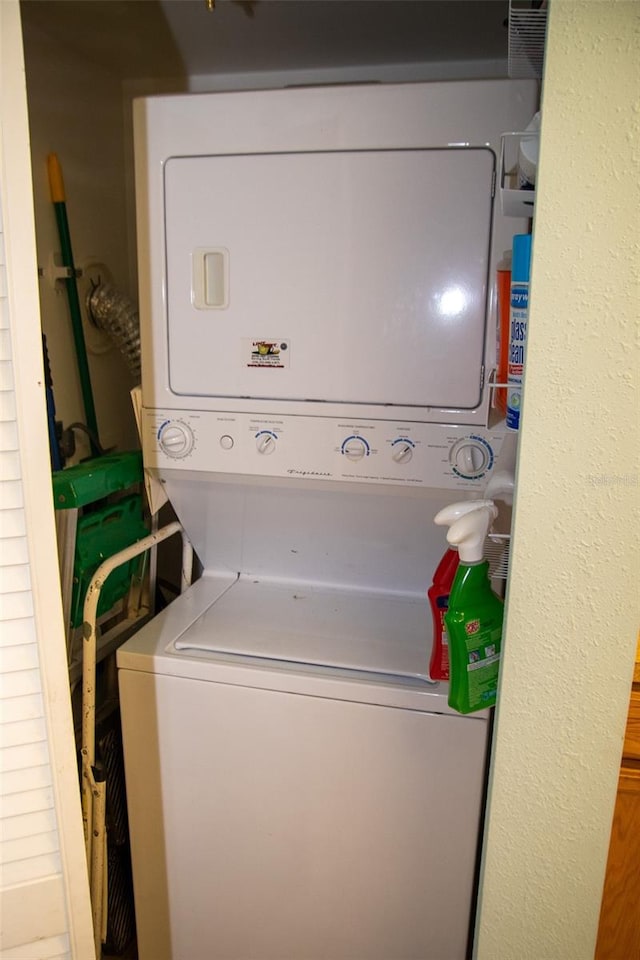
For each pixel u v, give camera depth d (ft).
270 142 4.58
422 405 4.70
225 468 5.10
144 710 4.83
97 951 4.81
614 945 3.43
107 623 5.96
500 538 3.96
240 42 6.09
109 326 6.61
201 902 5.12
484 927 3.42
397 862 4.65
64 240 6.10
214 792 4.85
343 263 4.62
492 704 3.98
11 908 3.86
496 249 4.42
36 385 3.43
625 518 2.78
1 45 3.13
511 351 3.76
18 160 3.25
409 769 4.47
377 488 4.93
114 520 5.65
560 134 2.51
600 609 2.90
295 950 5.03
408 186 4.45
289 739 4.62
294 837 4.79
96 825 4.69
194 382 5.03
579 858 3.23
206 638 4.93
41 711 3.70
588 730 3.05
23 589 3.58
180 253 4.85
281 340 4.82
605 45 2.43
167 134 4.73
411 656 4.71
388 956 4.86
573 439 2.74
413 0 5.19
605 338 2.64
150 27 5.73
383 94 4.37
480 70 6.43
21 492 3.49
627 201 2.52
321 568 5.77
